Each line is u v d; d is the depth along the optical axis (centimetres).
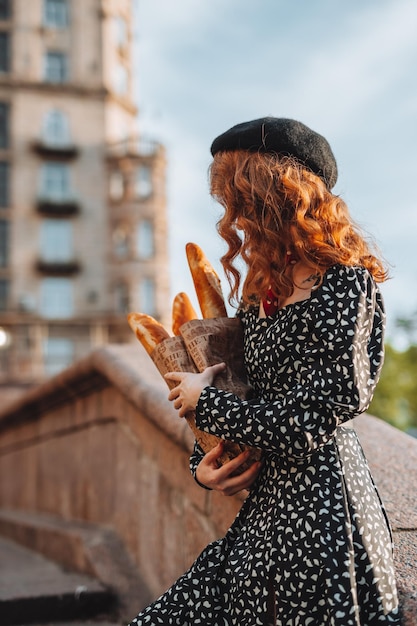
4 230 4034
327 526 163
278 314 180
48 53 4228
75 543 460
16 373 3891
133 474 424
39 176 4112
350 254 171
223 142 189
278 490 174
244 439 169
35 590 391
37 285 4028
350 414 163
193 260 218
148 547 391
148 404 363
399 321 1227
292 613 163
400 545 202
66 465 576
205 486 197
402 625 163
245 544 177
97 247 4122
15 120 4103
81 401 532
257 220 180
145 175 4166
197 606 181
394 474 271
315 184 178
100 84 4212
